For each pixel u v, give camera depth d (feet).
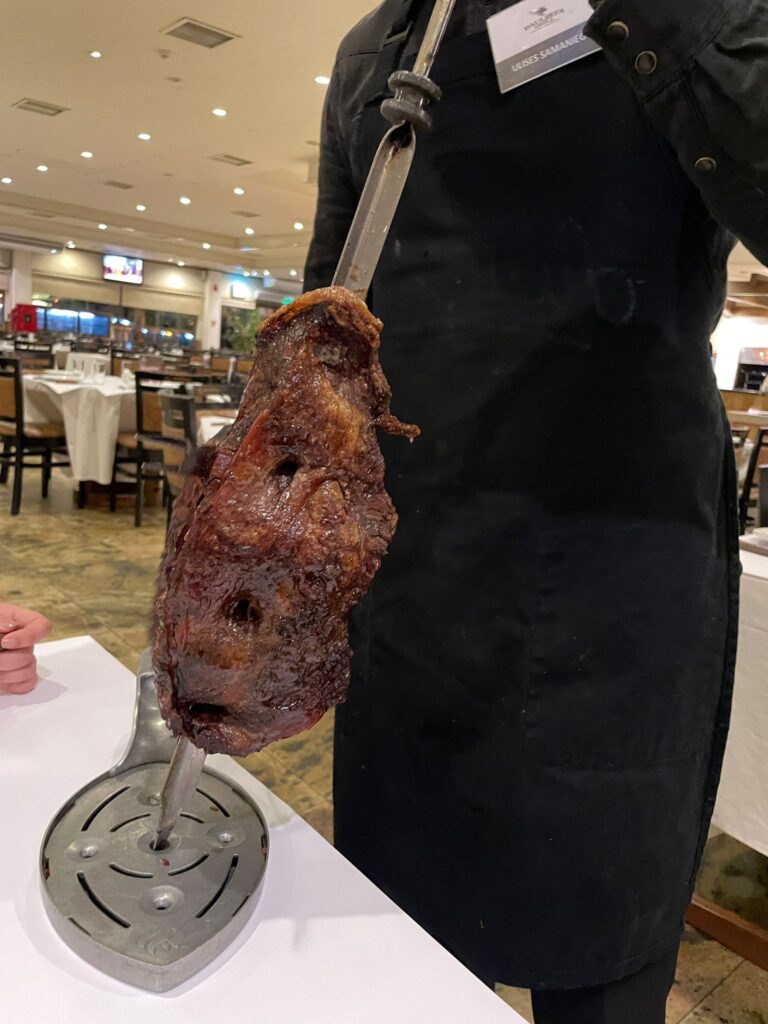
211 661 1.71
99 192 40.70
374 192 1.80
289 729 1.82
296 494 1.70
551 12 2.35
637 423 2.48
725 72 1.75
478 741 2.76
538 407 2.54
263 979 1.86
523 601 2.62
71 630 9.51
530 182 2.48
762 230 1.90
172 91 23.61
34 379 15.99
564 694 2.59
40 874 2.01
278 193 36.58
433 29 1.78
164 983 1.78
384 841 3.12
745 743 4.82
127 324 55.11
